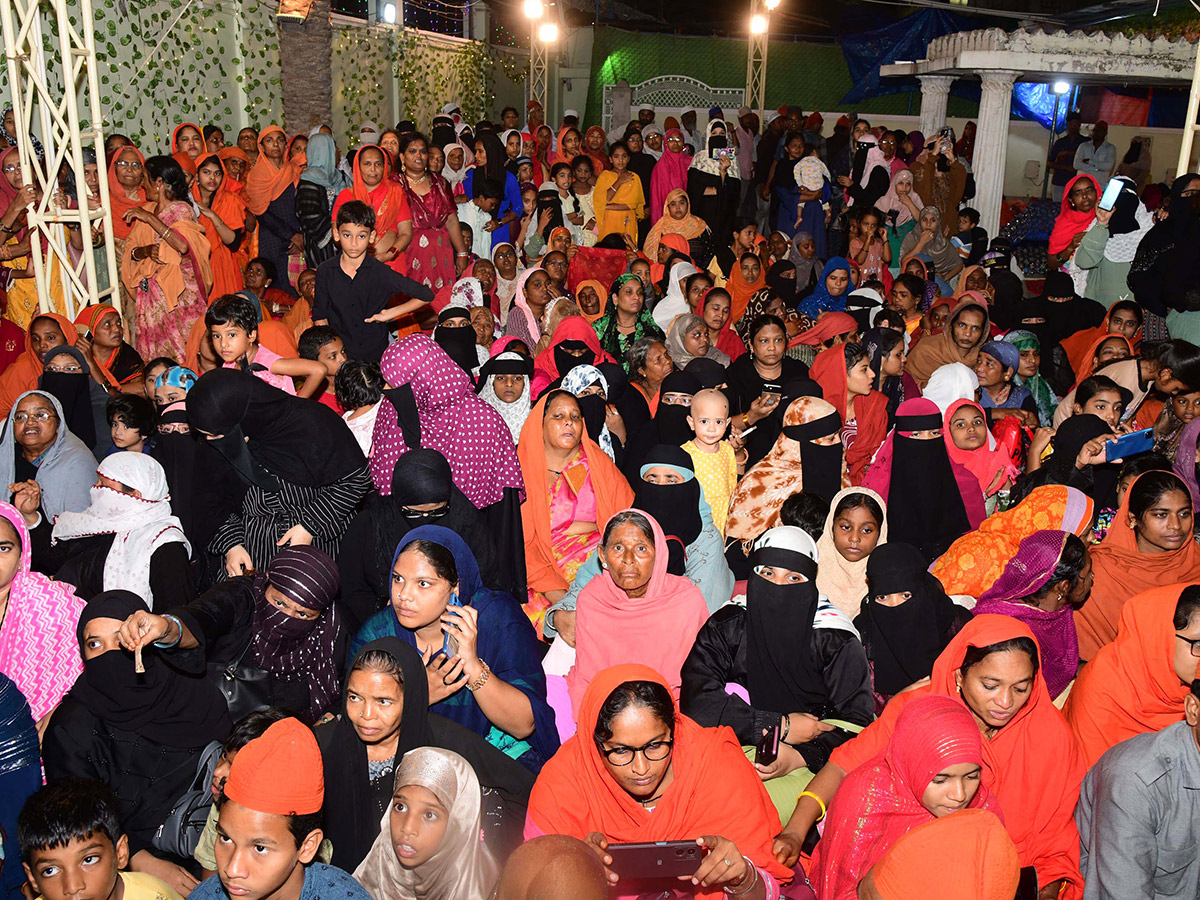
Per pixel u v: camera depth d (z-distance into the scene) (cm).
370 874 253
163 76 1116
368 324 611
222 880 225
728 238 1295
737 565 476
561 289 819
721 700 333
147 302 706
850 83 2161
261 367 477
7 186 796
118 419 435
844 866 266
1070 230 914
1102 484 467
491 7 1941
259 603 322
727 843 243
